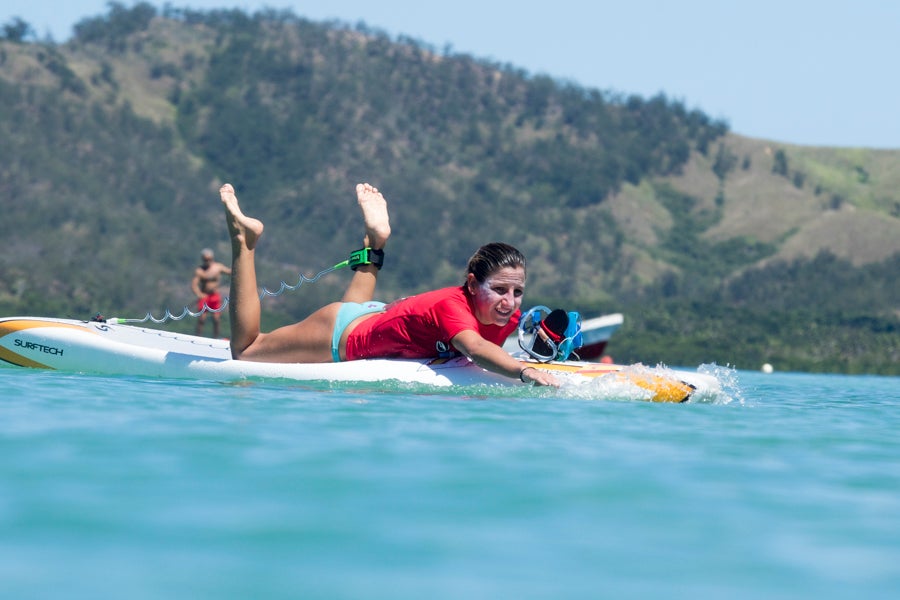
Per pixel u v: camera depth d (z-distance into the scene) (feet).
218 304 187.32
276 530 23.20
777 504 27.55
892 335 281.33
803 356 265.54
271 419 41.32
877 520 25.96
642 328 299.38
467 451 34.22
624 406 54.19
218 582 19.51
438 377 61.52
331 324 66.08
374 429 39.11
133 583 19.33
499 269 61.98
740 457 35.42
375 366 62.39
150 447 33.04
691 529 24.50
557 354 66.69
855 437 42.78
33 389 53.11
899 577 21.11
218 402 48.26
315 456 32.19
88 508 24.68
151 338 81.76
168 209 635.66
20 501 25.18
